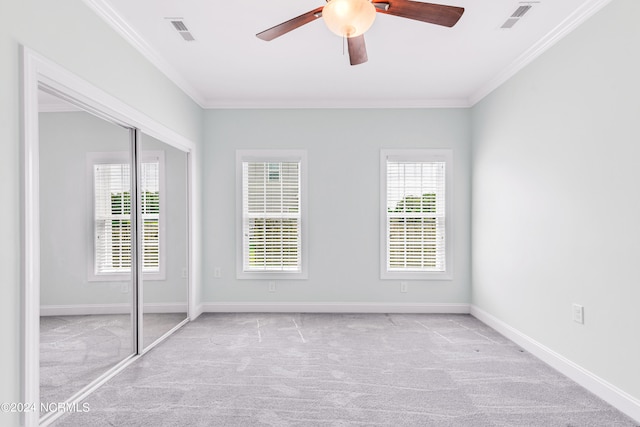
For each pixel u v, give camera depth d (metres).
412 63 3.36
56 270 2.12
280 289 4.40
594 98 2.36
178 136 3.66
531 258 3.10
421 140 4.38
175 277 3.69
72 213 2.26
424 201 4.40
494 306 3.77
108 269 2.62
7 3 1.67
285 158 4.39
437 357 2.97
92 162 2.43
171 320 3.60
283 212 4.41
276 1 2.37
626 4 2.10
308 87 3.96
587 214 2.43
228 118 4.41
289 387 2.43
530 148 3.11
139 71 2.91
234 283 4.40
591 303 2.40
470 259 4.36
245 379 2.55
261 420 2.04
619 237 2.17
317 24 2.66
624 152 2.13
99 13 2.37
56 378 2.12
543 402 2.25
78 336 2.31
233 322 3.95
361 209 4.40
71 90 2.12
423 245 4.39
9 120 1.69
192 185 4.05
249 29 2.74
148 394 2.34
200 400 2.26
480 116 4.10
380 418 2.06
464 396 2.32
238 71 3.53
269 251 4.40
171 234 3.60
